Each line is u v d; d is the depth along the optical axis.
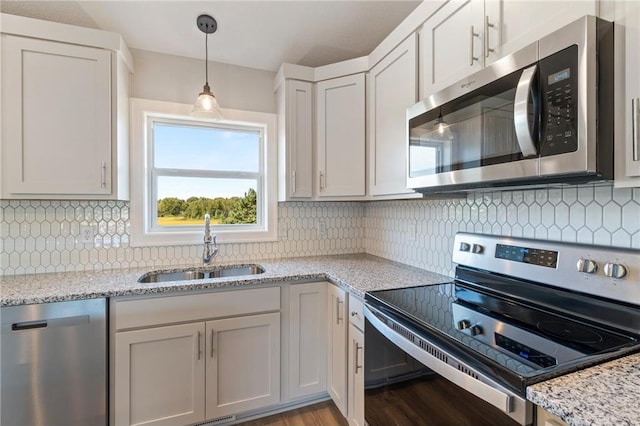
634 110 0.80
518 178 0.99
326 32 2.00
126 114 1.97
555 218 1.25
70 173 1.66
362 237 2.68
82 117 1.68
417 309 1.22
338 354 1.78
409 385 1.12
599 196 1.12
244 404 1.77
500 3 1.13
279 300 1.84
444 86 1.39
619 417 0.57
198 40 2.04
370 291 1.48
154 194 2.20
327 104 2.16
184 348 1.64
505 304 1.28
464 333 0.99
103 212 2.00
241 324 1.75
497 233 1.49
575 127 0.83
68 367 1.45
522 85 0.94
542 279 1.20
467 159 1.18
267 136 2.39
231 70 2.31
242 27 1.93
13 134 1.57
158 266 2.11
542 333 0.98
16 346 1.37
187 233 2.20
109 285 1.60
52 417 1.43
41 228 1.87
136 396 1.56
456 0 1.32
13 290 1.49
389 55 1.79
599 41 0.83
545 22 0.98
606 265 1.02
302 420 1.85
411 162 1.49
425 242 1.97
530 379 0.70
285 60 2.28
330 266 2.10
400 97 1.69
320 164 2.18
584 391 0.66
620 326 0.98
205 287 1.67
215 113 1.81
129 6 1.74
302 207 2.50
